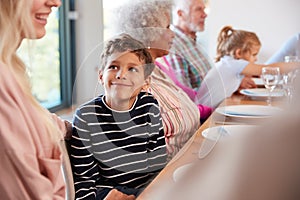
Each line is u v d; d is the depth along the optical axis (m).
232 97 2.45
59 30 3.68
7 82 0.92
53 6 1.03
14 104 0.91
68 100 3.73
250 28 3.94
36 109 0.96
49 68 3.51
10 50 0.96
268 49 3.91
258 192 0.41
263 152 0.41
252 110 1.81
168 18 1.60
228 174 0.43
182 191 0.46
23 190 0.91
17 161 0.89
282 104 0.47
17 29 0.96
